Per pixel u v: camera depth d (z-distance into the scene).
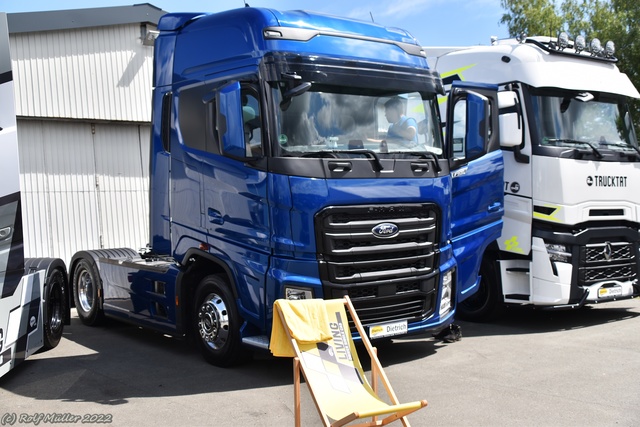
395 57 6.77
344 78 6.32
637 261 8.81
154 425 5.00
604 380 5.98
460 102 7.52
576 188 8.20
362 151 6.19
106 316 9.05
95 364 6.93
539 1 23.03
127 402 5.58
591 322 8.78
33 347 6.85
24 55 11.43
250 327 6.34
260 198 6.00
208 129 6.51
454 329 7.69
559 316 9.33
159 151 7.46
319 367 4.65
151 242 7.64
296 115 6.05
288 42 6.13
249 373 6.42
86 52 12.09
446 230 6.80
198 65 6.86
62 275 7.99
